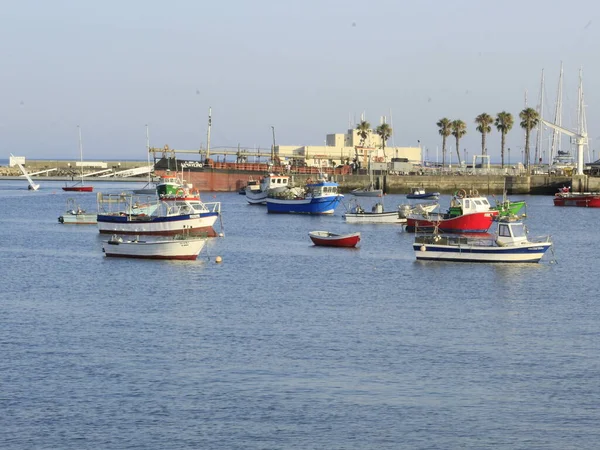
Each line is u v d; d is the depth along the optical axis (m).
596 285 81.06
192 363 52.56
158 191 184.62
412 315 66.88
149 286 80.50
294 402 45.72
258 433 41.81
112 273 88.56
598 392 47.53
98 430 42.12
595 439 41.41
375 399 46.22
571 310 69.25
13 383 48.66
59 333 60.38
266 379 49.41
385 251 108.50
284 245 116.06
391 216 150.75
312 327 62.34
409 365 52.34
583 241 123.31
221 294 76.25
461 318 65.75
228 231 137.38
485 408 45.06
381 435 41.69
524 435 41.78
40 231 137.88
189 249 98.56
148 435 41.56
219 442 40.84
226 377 49.75
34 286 80.88
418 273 87.94
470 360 53.47
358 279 84.69
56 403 45.53
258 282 83.06
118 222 128.62
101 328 61.94
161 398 46.28
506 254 93.50
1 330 61.25
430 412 44.47
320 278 85.62
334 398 46.31
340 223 152.88
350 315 66.75
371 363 52.72
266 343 57.47
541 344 57.62
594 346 57.16
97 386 48.16
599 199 196.12
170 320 64.75
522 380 49.47
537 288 79.12
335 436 41.53
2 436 41.47
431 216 131.50
